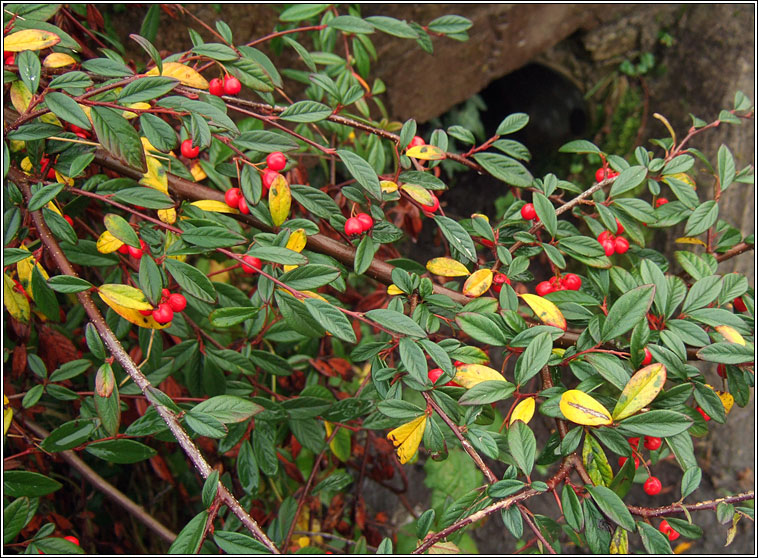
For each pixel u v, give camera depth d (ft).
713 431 2.39
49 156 1.10
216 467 1.49
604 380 1.05
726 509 1.02
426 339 1.02
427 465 2.13
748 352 1.07
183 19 1.83
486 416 1.14
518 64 2.69
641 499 2.36
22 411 1.38
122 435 1.08
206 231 1.06
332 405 1.39
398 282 1.12
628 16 2.72
